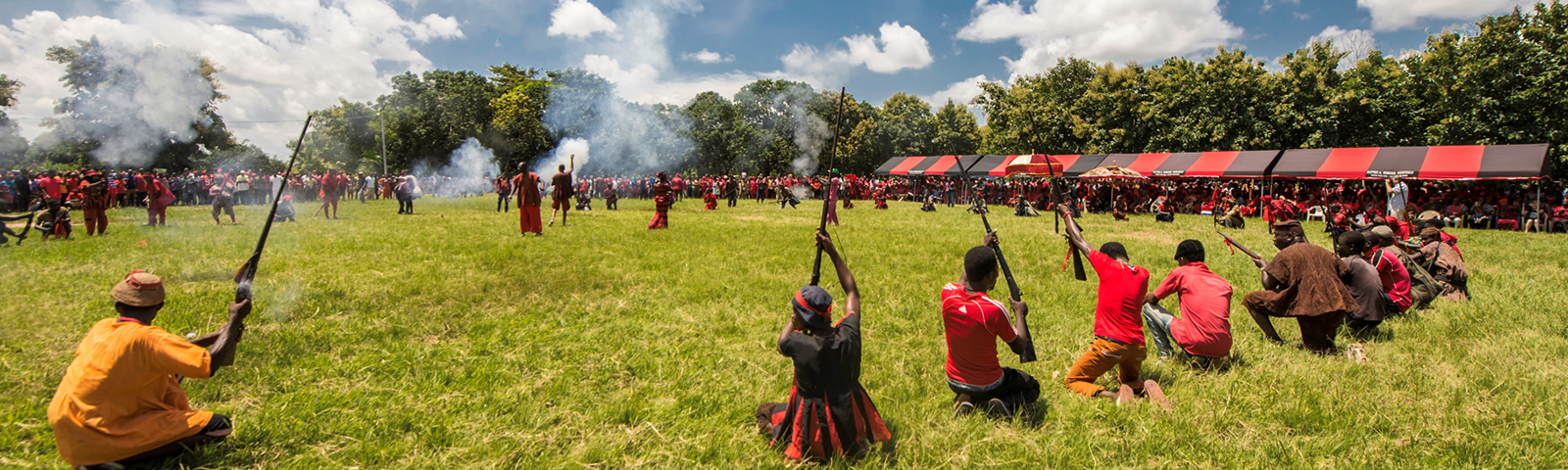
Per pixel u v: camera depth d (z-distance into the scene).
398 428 4.02
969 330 4.11
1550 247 14.08
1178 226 20.14
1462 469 3.56
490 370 4.95
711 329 6.24
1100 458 3.73
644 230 15.23
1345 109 33.97
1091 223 20.94
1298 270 5.74
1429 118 33.22
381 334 5.89
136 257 10.12
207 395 4.37
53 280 7.99
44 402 4.21
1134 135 39.56
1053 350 5.74
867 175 60.75
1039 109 44.97
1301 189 27.75
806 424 3.57
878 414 3.89
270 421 3.99
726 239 13.37
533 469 3.58
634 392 4.61
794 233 15.02
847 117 66.31
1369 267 6.22
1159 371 5.16
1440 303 7.54
